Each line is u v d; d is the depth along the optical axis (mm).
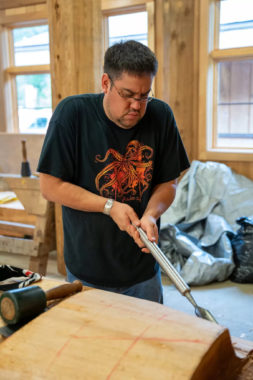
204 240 3143
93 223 1350
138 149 1346
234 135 3557
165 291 2787
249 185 3291
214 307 2553
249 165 3387
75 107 1295
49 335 818
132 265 1411
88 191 1306
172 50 3447
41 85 4270
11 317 901
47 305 984
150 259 1443
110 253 1382
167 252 3061
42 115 4367
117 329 811
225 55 3326
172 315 860
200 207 3268
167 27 3422
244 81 3410
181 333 777
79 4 2652
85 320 852
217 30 3389
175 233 3014
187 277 2832
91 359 747
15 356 786
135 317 852
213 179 3312
